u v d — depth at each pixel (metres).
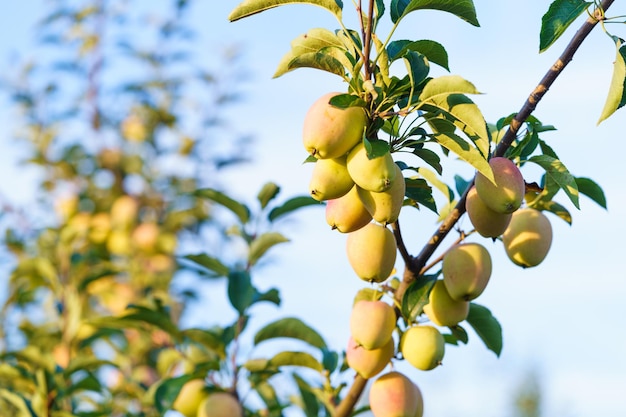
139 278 3.44
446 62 2.17
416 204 2.26
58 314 2.94
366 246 2.20
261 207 2.75
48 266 2.99
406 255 2.23
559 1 2.15
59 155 4.26
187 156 4.29
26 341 3.22
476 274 2.21
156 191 4.18
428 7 2.13
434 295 2.24
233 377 2.53
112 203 4.06
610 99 2.15
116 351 2.95
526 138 2.23
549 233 2.28
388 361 2.25
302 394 2.55
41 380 2.59
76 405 2.79
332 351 2.48
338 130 2.10
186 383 2.52
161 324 2.55
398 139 2.16
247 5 2.16
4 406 2.73
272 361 2.48
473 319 2.30
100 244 3.83
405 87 2.13
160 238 3.84
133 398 2.73
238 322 2.56
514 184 2.17
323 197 2.13
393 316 2.22
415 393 2.26
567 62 2.17
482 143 2.13
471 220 2.20
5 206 3.91
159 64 4.51
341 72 2.15
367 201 2.13
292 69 2.17
